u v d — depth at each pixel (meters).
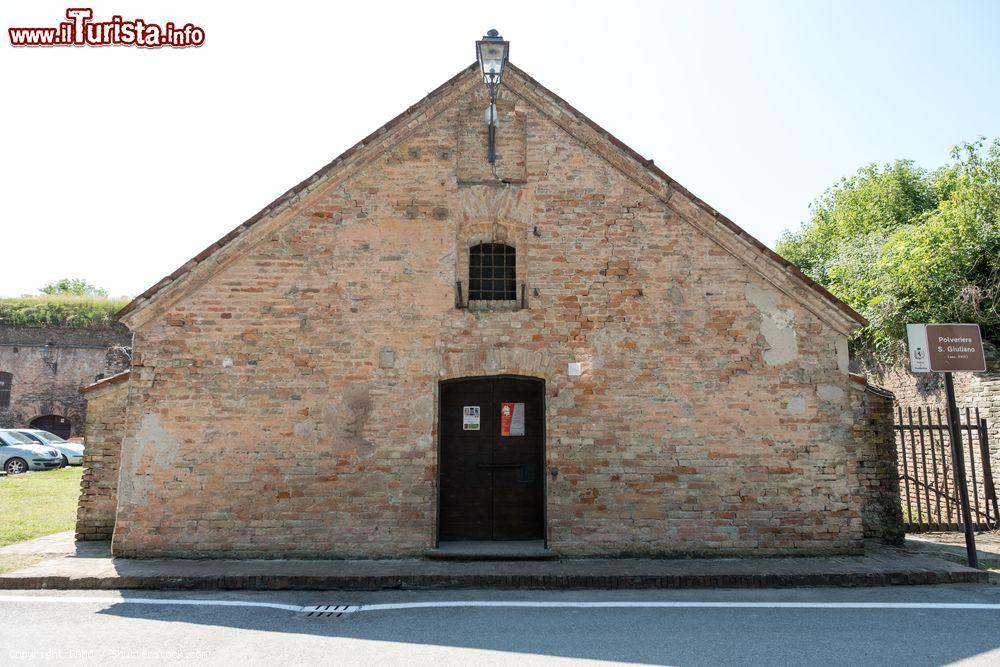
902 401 15.66
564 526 9.05
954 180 20.73
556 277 9.60
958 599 7.27
